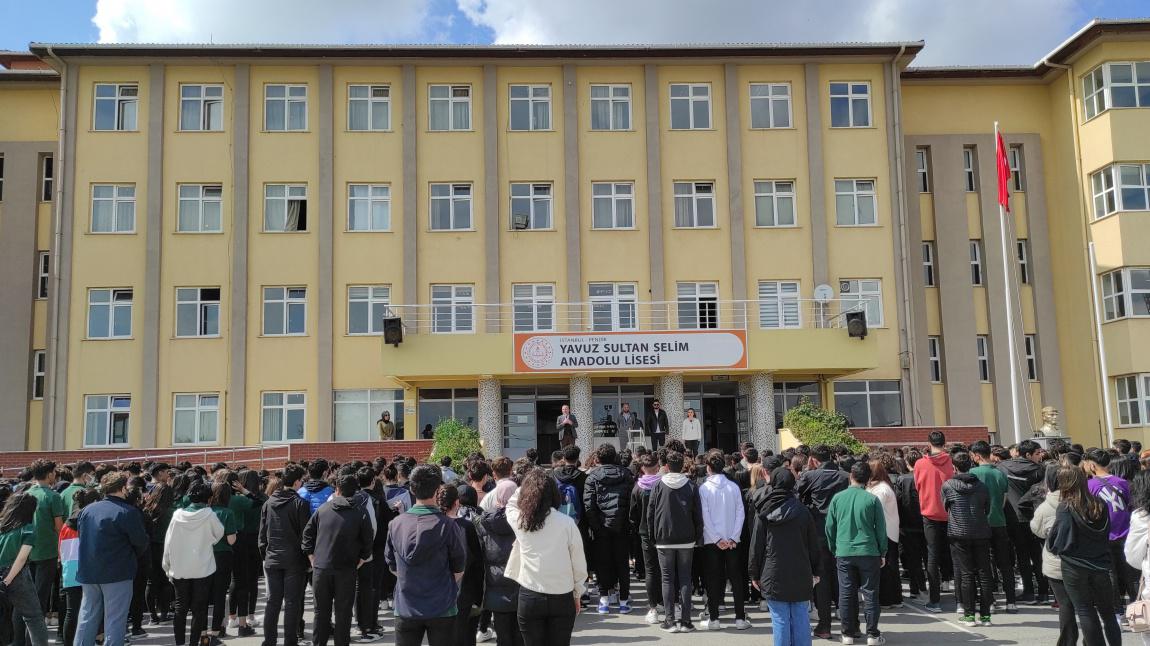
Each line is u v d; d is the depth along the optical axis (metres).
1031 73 29.44
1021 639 8.88
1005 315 28.86
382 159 27.78
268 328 26.91
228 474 10.20
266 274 27.03
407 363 24.17
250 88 27.81
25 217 28.56
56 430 26.00
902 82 29.70
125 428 26.22
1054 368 28.56
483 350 24.25
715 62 28.61
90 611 8.23
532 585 6.38
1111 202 26.84
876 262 27.97
